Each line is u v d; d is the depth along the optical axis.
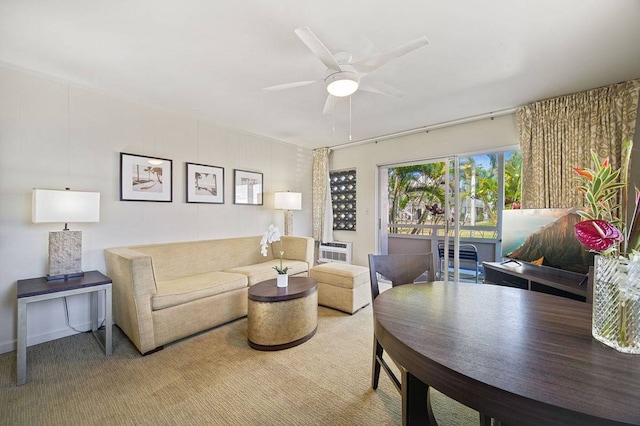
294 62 2.26
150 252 2.90
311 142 4.86
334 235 5.23
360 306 3.24
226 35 1.92
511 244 2.69
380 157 4.57
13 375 1.92
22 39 1.96
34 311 2.40
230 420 1.51
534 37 1.91
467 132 3.66
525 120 3.05
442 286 1.56
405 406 1.10
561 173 2.84
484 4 1.62
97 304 2.62
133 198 3.02
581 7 1.62
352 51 2.10
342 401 1.67
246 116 3.53
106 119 2.83
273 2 1.61
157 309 2.27
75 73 2.45
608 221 0.90
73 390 1.76
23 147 2.37
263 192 4.47
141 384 1.82
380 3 1.61
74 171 2.63
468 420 1.53
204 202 3.67
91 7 1.64
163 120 3.28
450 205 3.90
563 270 2.24
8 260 2.29
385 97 2.90
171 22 1.78
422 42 1.65
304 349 2.31
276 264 3.63
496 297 1.34
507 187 4.18
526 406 0.59
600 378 0.66
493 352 0.79
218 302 2.72
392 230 4.84
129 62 2.27
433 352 0.78
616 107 2.56
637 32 1.84
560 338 0.88
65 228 2.43
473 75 2.45
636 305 0.80
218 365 2.06
